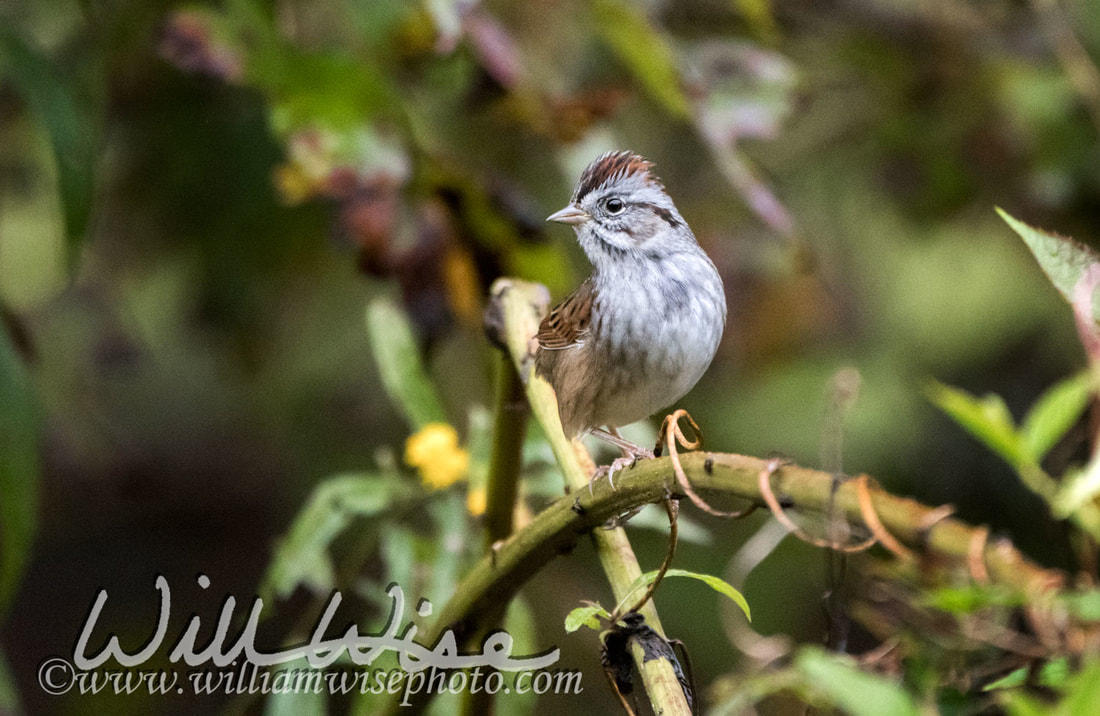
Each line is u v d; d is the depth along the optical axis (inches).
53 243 404.8
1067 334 436.1
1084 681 117.0
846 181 438.0
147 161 353.4
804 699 197.5
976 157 391.9
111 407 455.2
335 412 421.4
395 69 288.8
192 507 482.3
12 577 199.8
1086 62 361.1
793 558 402.3
